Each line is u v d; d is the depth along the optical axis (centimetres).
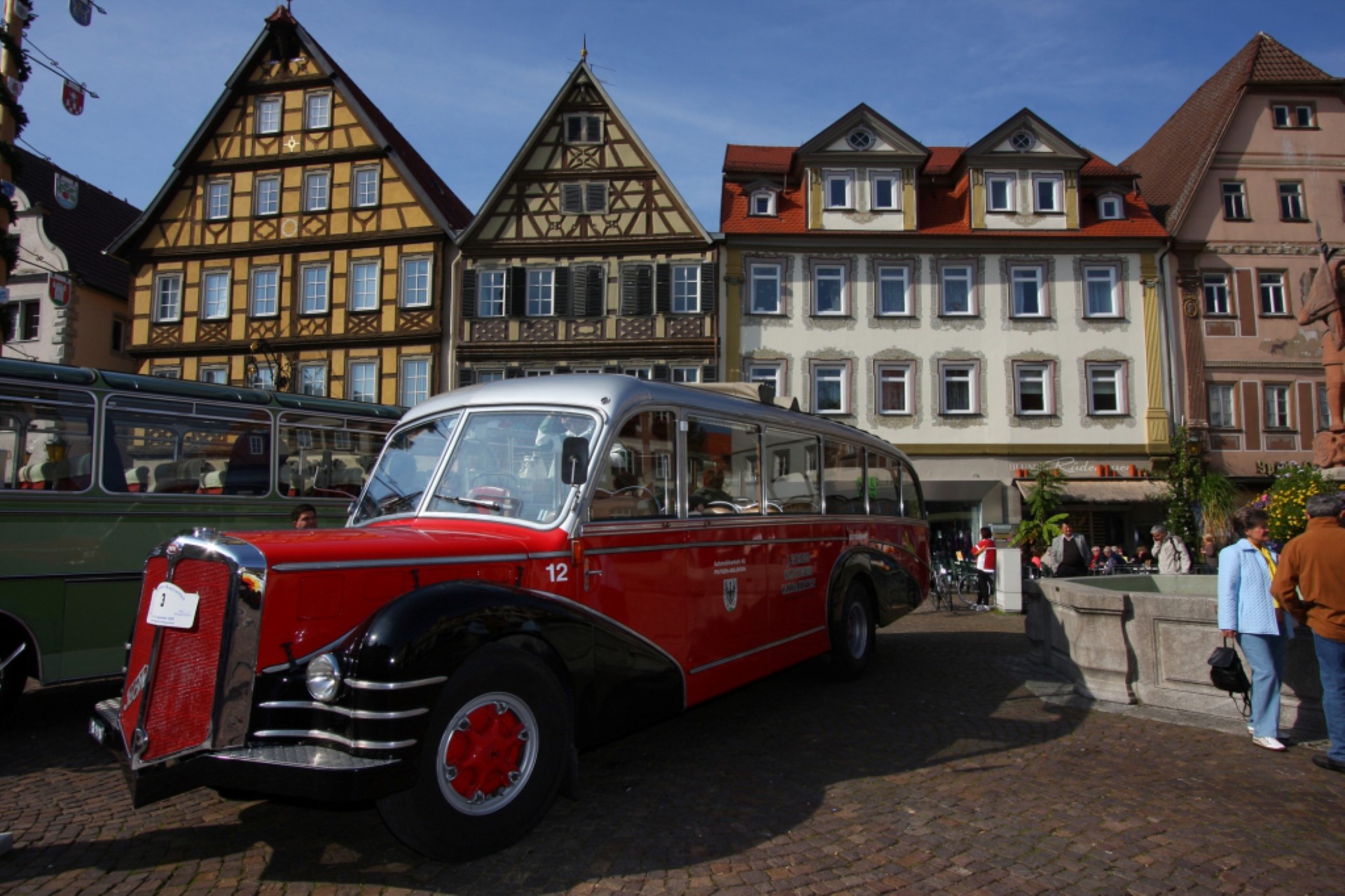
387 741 343
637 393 528
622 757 572
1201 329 2616
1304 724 621
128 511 749
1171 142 3086
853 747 594
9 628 681
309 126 2675
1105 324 2600
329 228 2634
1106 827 440
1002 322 2589
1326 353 1164
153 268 2697
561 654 430
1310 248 2656
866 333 2572
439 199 2852
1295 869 390
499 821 389
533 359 2533
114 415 748
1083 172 2700
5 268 977
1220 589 598
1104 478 2542
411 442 557
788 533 707
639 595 513
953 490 2538
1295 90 2717
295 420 899
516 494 495
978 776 525
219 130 2714
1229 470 2575
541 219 2583
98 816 464
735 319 2542
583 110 2611
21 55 989
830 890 368
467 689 379
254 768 342
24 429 692
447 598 380
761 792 495
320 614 377
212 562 369
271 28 2662
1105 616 735
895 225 2612
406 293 2591
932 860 398
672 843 418
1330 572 534
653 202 2573
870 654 864
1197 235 2645
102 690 867
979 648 1062
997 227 2623
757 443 677
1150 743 598
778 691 786
